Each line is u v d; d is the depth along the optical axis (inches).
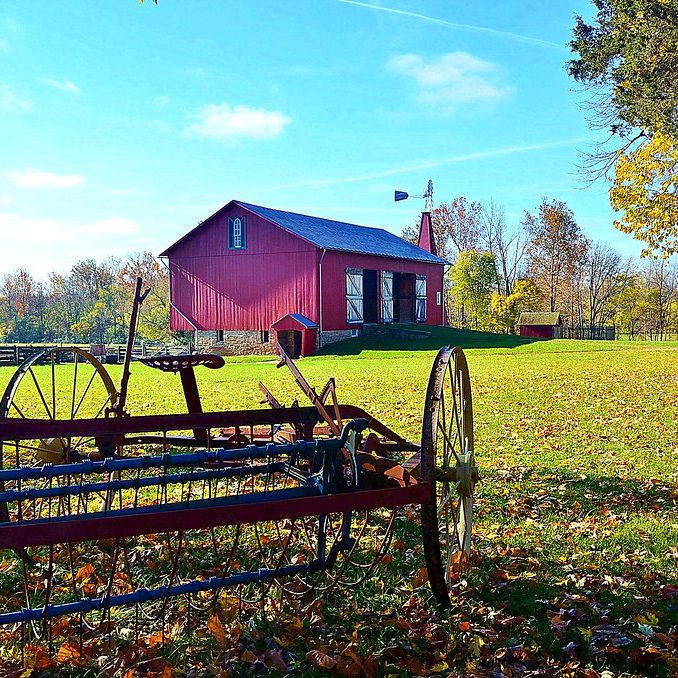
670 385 645.9
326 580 187.0
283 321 1312.7
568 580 189.5
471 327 2726.4
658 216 995.9
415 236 3307.1
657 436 397.1
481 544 217.9
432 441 154.2
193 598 176.9
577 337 2431.1
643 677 142.7
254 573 168.6
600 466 323.3
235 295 1437.0
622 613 169.2
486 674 143.1
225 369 981.2
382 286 1537.9
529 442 382.0
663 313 2987.2
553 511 255.6
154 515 126.6
